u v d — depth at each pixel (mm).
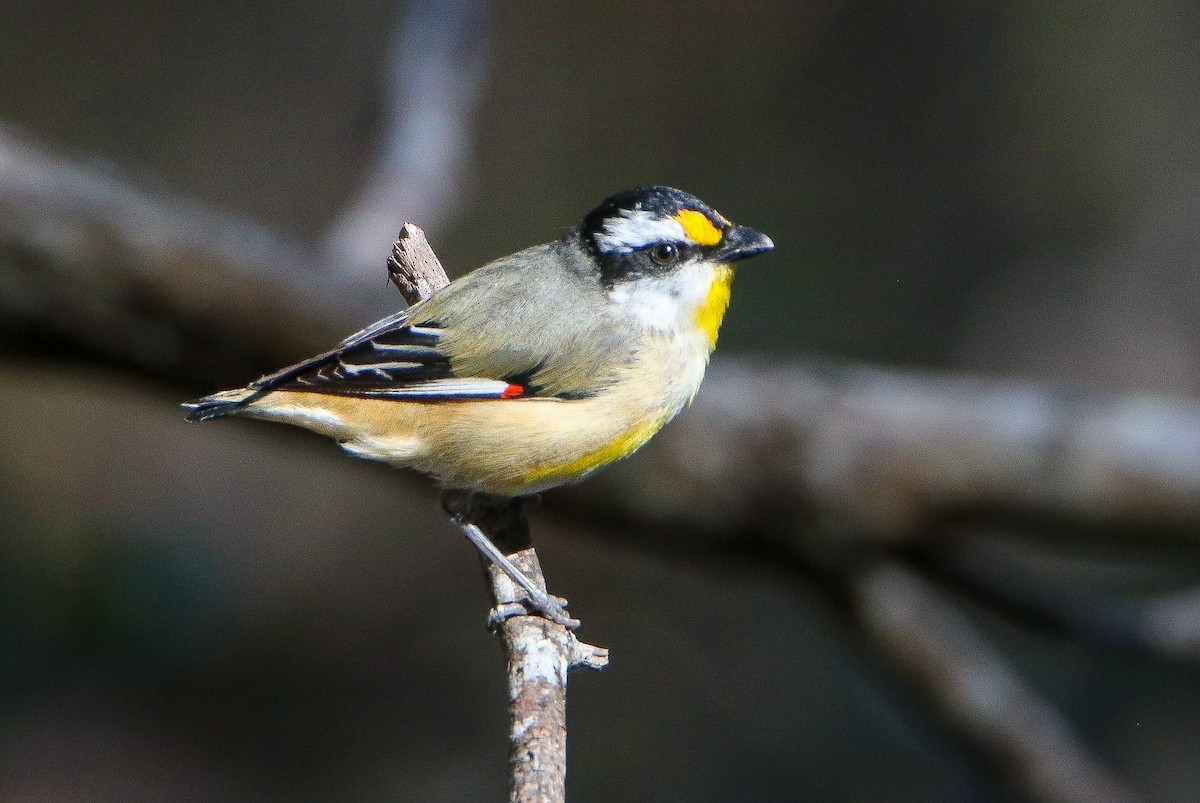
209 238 10898
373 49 19859
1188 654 11570
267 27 19750
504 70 19391
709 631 16016
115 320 11062
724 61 19750
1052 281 18391
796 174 19312
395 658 16234
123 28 19375
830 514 11328
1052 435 10961
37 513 15852
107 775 14195
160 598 14938
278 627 16234
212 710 15094
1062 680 14492
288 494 17484
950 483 11164
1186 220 18312
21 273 10859
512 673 6836
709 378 11445
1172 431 10938
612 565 16672
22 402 16969
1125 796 11797
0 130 11305
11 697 14352
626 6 19812
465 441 7730
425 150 11828
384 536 17406
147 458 17156
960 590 11828
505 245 18875
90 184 11023
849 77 19594
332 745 15180
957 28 19438
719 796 14445
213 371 11328
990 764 11906
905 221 18984
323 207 19391
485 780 14984
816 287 18547
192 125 19359
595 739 14984
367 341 7707
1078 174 18781
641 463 11148
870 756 14570
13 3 19000
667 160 19484
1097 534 11320
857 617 11891
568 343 7809
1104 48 18875
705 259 8094
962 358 18109
